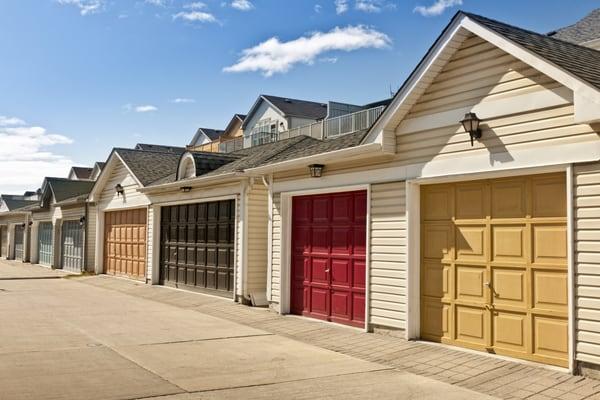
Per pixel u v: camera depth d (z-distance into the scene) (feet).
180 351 27.71
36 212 102.22
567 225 21.79
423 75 27.02
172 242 56.29
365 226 32.45
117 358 26.05
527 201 23.84
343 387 21.34
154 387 21.18
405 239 28.71
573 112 21.70
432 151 27.45
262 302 42.55
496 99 24.58
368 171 31.40
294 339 30.78
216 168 50.44
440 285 27.55
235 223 44.60
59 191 88.74
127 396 20.01
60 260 88.07
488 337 25.09
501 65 24.43
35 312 40.65
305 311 37.29
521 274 23.93
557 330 22.47
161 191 56.85
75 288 58.49
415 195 28.66
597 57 25.94
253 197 43.70
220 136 187.21
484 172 24.91
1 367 24.00
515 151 23.72
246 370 23.94
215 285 48.03
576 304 21.27
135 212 64.69
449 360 24.62
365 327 31.22
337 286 34.53
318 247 36.42
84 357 26.18
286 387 21.36
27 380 21.91
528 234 23.71
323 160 33.09
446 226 27.40
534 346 23.27
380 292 30.27
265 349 28.22
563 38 43.47
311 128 95.40
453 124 26.48
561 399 18.92
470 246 26.16
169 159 68.59
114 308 43.06
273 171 38.99
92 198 73.72
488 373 22.38
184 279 53.42
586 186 21.22
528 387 20.36
